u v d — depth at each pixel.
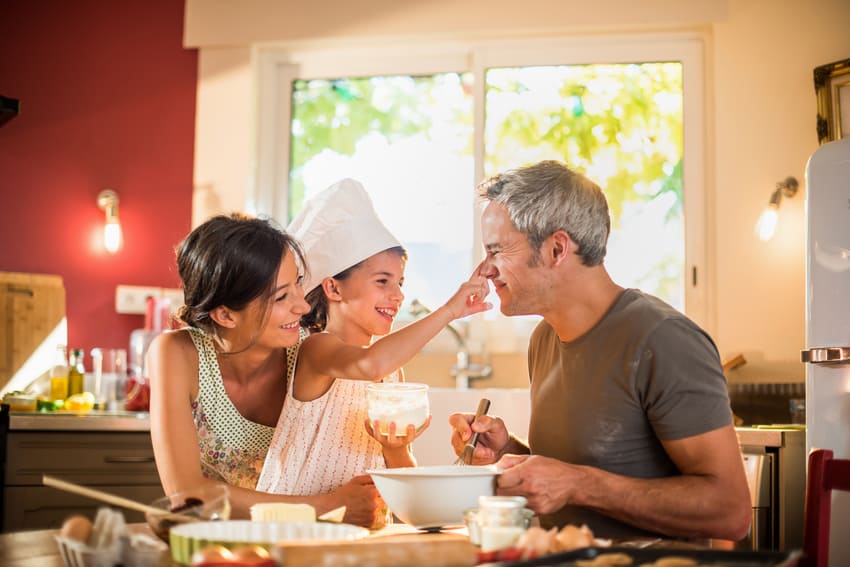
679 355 1.63
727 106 3.53
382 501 1.74
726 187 3.51
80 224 3.81
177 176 3.86
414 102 3.85
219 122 3.86
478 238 3.72
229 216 1.89
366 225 2.10
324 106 3.92
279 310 1.81
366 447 1.91
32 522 3.15
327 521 1.46
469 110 3.80
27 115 3.83
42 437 3.17
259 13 3.86
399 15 3.77
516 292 1.80
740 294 3.46
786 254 3.45
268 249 1.80
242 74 3.87
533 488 1.49
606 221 1.80
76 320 3.76
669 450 1.63
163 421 1.79
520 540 1.17
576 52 3.72
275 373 1.97
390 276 2.12
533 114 3.73
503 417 3.19
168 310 3.75
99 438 3.21
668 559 1.03
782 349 3.42
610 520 1.68
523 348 3.68
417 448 3.19
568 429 1.75
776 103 3.50
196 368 1.88
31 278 3.69
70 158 3.83
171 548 1.25
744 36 3.54
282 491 1.87
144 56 3.90
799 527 2.85
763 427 3.01
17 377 3.62
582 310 1.78
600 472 1.54
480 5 3.72
